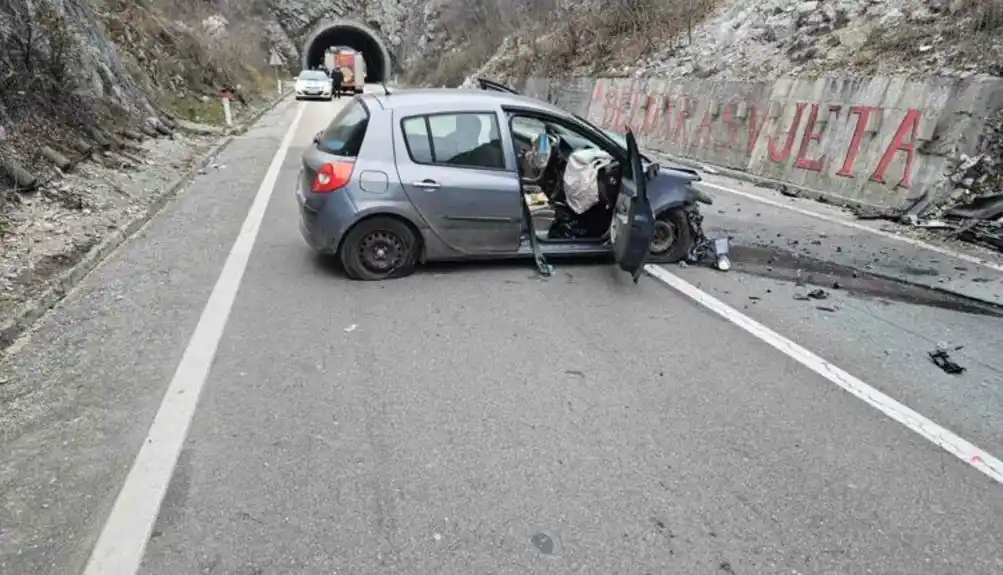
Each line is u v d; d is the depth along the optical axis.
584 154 6.91
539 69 27.84
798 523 3.23
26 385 4.37
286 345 5.02
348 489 3.36
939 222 9.09
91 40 13.95
